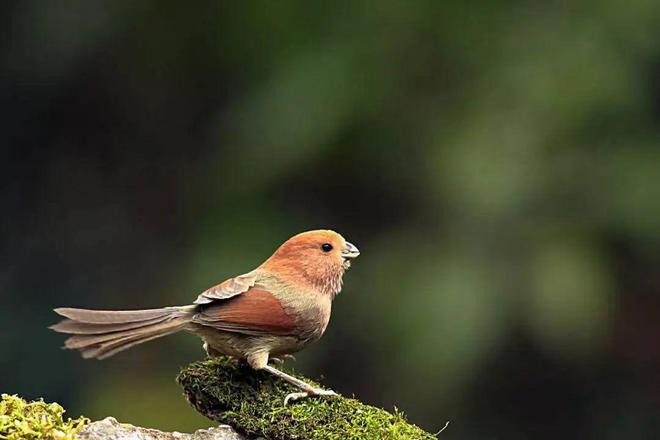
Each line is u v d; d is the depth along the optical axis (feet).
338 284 25.81
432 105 43.88
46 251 52.47
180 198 52.24
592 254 40.55
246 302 24.40
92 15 51.60
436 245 41.91
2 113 53.11
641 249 41.70
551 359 43.88
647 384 44.88
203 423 42.86
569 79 42.22
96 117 53.21
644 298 43.93
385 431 22.85
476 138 41.47
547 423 44.50
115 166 52.75
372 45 44.70
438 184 41.78
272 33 47.50
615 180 41.29
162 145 52.65
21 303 51.39
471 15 44.27
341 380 43.34
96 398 44.57
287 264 25.26
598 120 42.22
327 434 22.86
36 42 52.13
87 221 52.60
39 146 53.47
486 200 40.47
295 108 44.09
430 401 42.14
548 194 41.14
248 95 47.29
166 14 50.85
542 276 39.93
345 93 44.04
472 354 39.99
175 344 45.24
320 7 46.29
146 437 22.17
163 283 51.31
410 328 40.75
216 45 50.06
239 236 44.32
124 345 24.17
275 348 24.56
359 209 44.57
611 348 44.57
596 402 44.65
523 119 41.70
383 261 42.39
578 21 43.32
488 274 40.45
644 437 44.86
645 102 42.70
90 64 52.44
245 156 45.11
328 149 43.93
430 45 44.32
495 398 44.16
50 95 53.21
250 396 23.91
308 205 44.93
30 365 49.32
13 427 20.45
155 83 52.16
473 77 43.55
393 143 43.80
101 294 51.70
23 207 52.95
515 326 40.32
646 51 43.16
